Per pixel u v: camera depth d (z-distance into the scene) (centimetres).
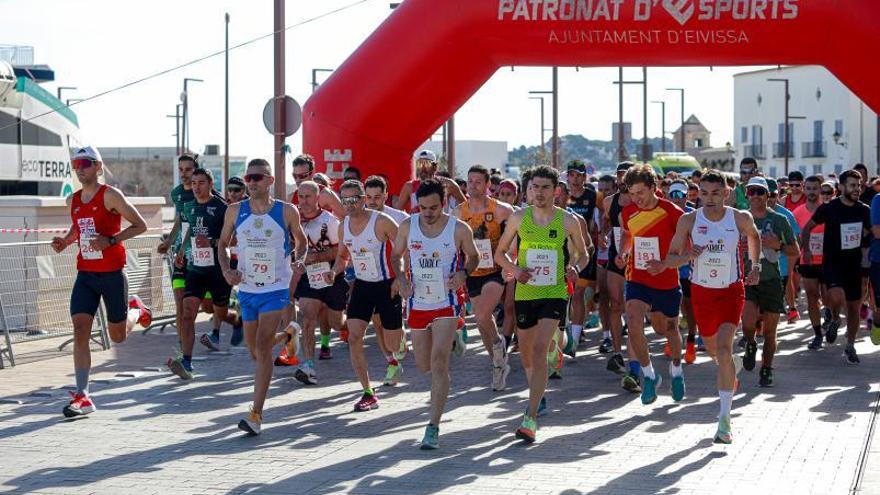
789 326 1554
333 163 1550
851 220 1204
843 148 7731
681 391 938
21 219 1490
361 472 712
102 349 1321
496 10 1431
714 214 826
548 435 828
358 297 937
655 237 918
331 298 1106
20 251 1320
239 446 795
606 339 1270
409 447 789
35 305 1339
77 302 917
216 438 823
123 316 932
